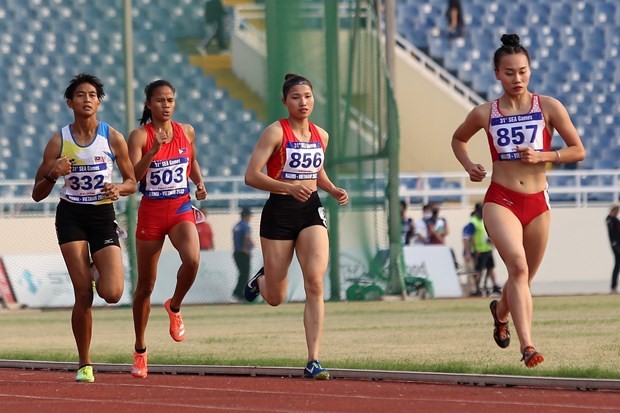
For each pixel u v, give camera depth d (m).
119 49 70.12
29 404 16.50
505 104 19.25
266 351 26.64
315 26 47.81
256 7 69.75
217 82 69.06
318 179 21.45
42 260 54.47
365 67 47.59
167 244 51.78
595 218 62.38
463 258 59.28
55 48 70.56
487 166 75.75
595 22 81.31
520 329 17.97
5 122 68.94
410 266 55.53
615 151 77.06
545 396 16.36
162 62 69.56
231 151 68.06
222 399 16.80
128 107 48.38
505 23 81.25
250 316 42.53
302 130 20.77
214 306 51.06
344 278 48.16
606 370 19.52
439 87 76.81
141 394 17.89
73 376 21.83
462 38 81.00
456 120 76.56
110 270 20.06
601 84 79.75
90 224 20.14
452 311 41.56
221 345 28.97
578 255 62.19
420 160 76.56
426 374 19.25
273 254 20.58
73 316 20.19
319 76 47.62
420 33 80.94
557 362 21.73
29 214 60.12
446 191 63.59
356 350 26.09
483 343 27.34
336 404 15.70
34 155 68.56
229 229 58.53
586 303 46.78
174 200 21.14
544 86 79.62
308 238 20.45
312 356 20.08
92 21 70.88
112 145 20.22
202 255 52.56
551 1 81.75
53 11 71.12
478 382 18.45
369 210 48.25
